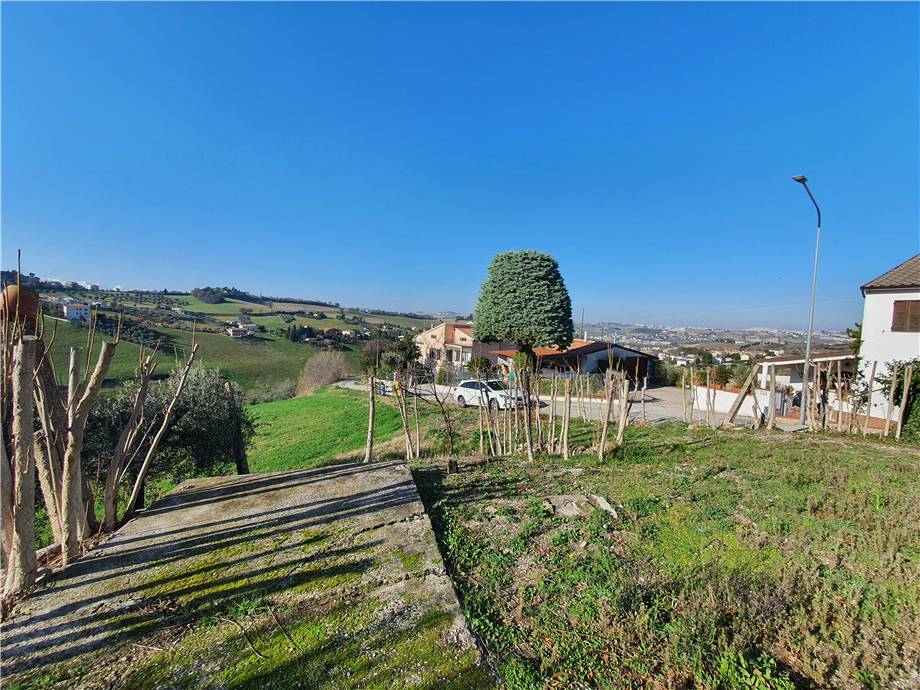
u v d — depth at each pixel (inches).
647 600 116.0
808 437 344.5
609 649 98.6
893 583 127.6
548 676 89.5
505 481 216.4
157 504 179.0
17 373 112.6
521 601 115.6
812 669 95.2
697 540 152.7
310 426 682.2
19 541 112.5
